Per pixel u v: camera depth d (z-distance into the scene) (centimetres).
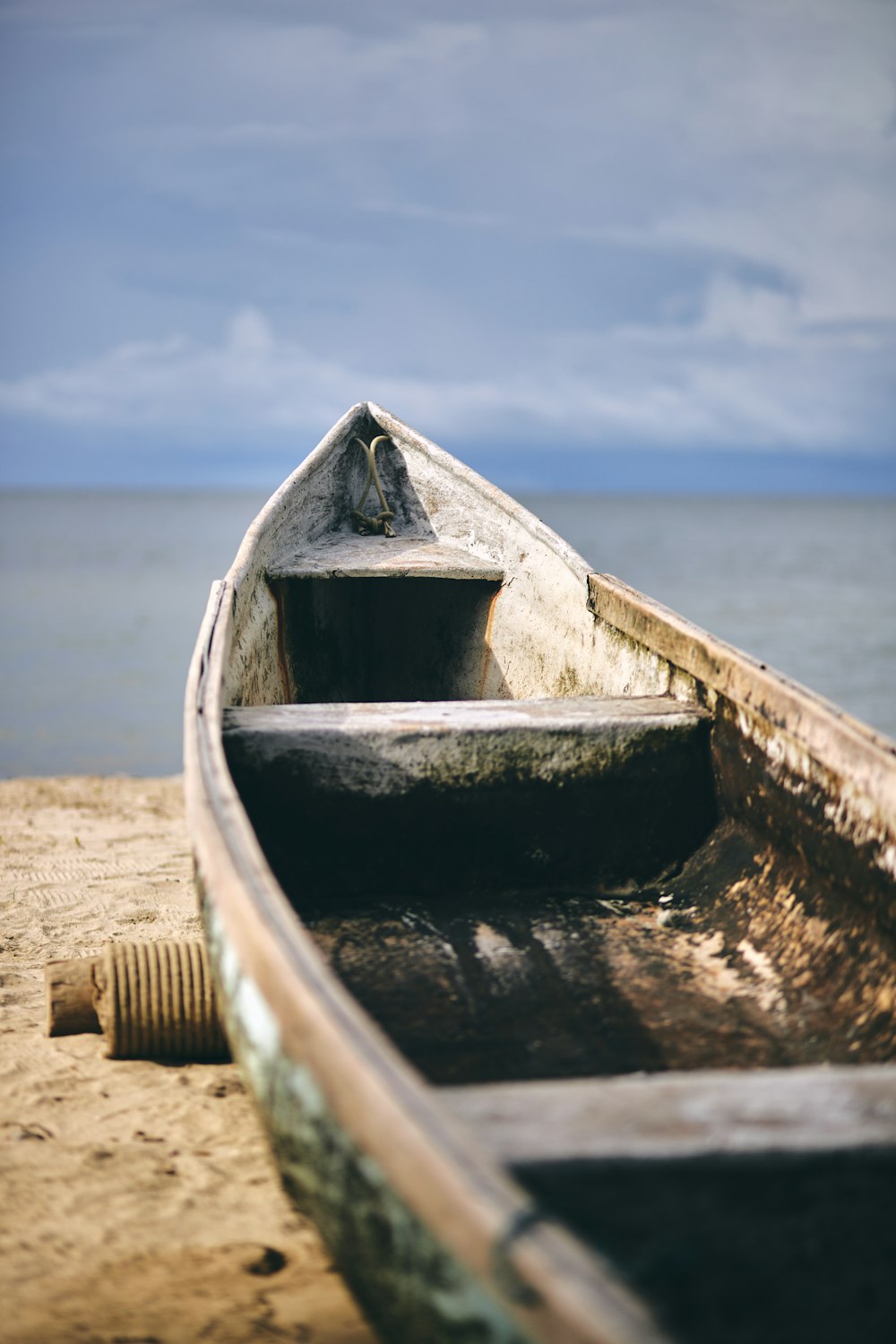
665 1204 180
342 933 347
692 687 400
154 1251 276
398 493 605
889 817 289
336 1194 188
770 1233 183
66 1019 394
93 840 693
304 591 543
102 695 1553
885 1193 185
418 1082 167
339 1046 173
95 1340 240
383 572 519
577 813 379
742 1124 185
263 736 349
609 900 379
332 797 359
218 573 3772
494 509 559
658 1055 281
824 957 307
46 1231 283
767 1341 182
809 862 330
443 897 374
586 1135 180
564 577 500
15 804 820
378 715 371
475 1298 157
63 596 2888
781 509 18075
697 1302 181
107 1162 316
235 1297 257
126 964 379
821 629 2291
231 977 222
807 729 329
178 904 549
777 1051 284
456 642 566
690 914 362
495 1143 178
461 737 365
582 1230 178
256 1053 210
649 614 427
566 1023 296
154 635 2169
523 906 371
